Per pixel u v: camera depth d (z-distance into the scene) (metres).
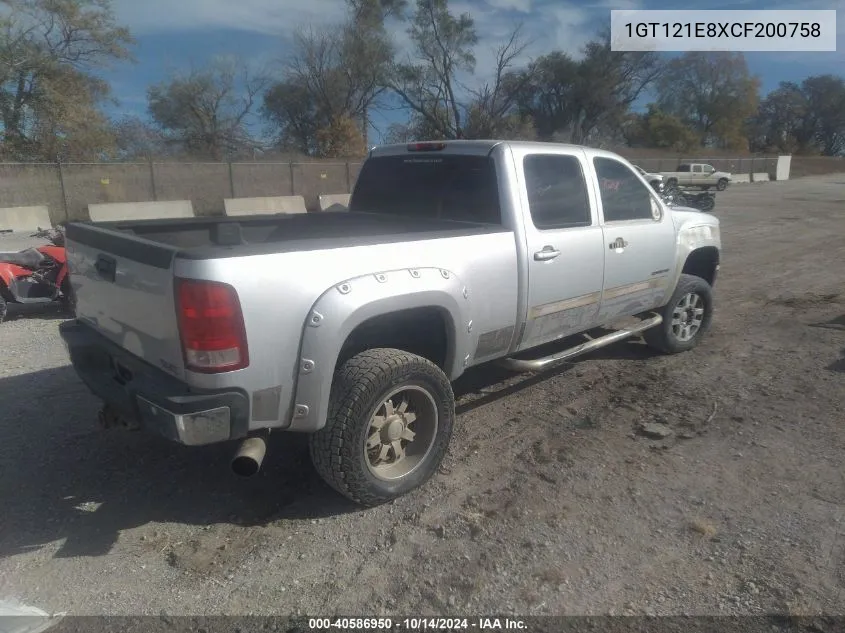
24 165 21.27
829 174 63.38
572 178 4.68
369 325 3.57
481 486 3.80
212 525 3.46
